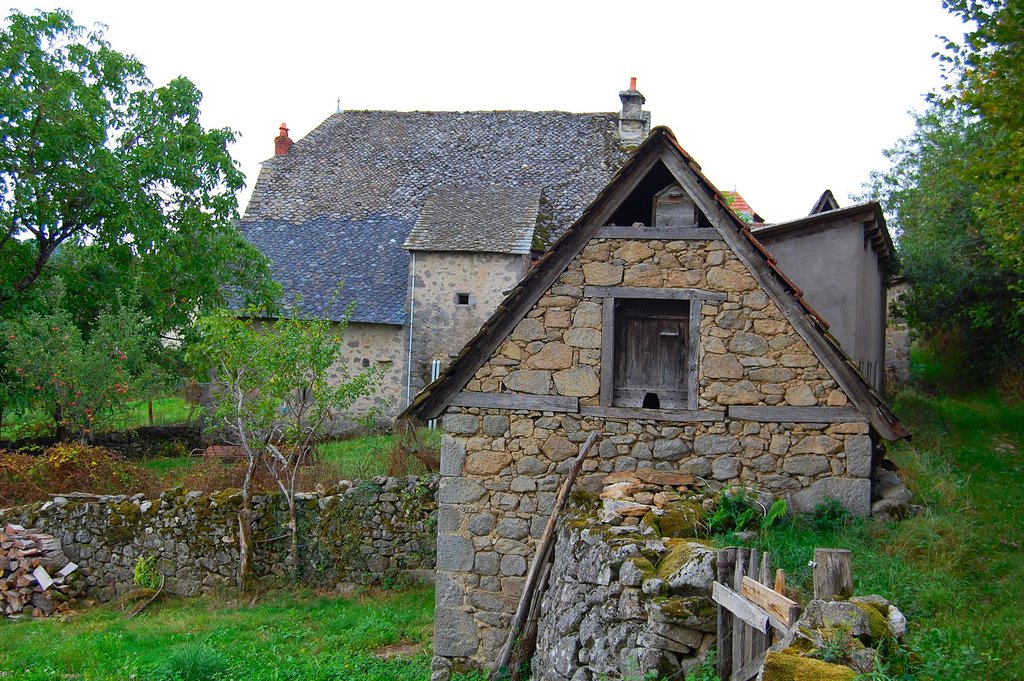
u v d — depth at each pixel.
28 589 14.96
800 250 14.77
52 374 19.86
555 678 8.44
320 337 15.66
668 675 6.84
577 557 8.86
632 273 10.30
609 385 10.32
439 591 10.56
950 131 23.45
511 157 28.02
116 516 15.78
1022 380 20.14
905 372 21.95
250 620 13.33
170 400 29.19
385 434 22.69
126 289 22.08
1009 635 7.34
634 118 28.02
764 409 10.07
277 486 15.86
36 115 19.89
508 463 10.49
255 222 27.14
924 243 21.05
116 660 11.44
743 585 6.37
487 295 23.05
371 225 26.59
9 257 21.11
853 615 5.32
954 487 11.47
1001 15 10.00
